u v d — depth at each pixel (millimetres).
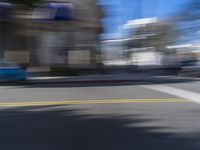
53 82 23875
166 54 53938
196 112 11125
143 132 8547
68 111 11422
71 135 8352
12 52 33031
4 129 9023
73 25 35031
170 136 8164
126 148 7277
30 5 26812
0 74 23172
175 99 14148
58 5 32688
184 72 32250
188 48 56219
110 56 59250
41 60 34156
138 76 29406
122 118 10195
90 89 18875
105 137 8133
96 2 35500
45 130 8867
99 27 36000
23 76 23703
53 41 34625
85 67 35094
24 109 11992
